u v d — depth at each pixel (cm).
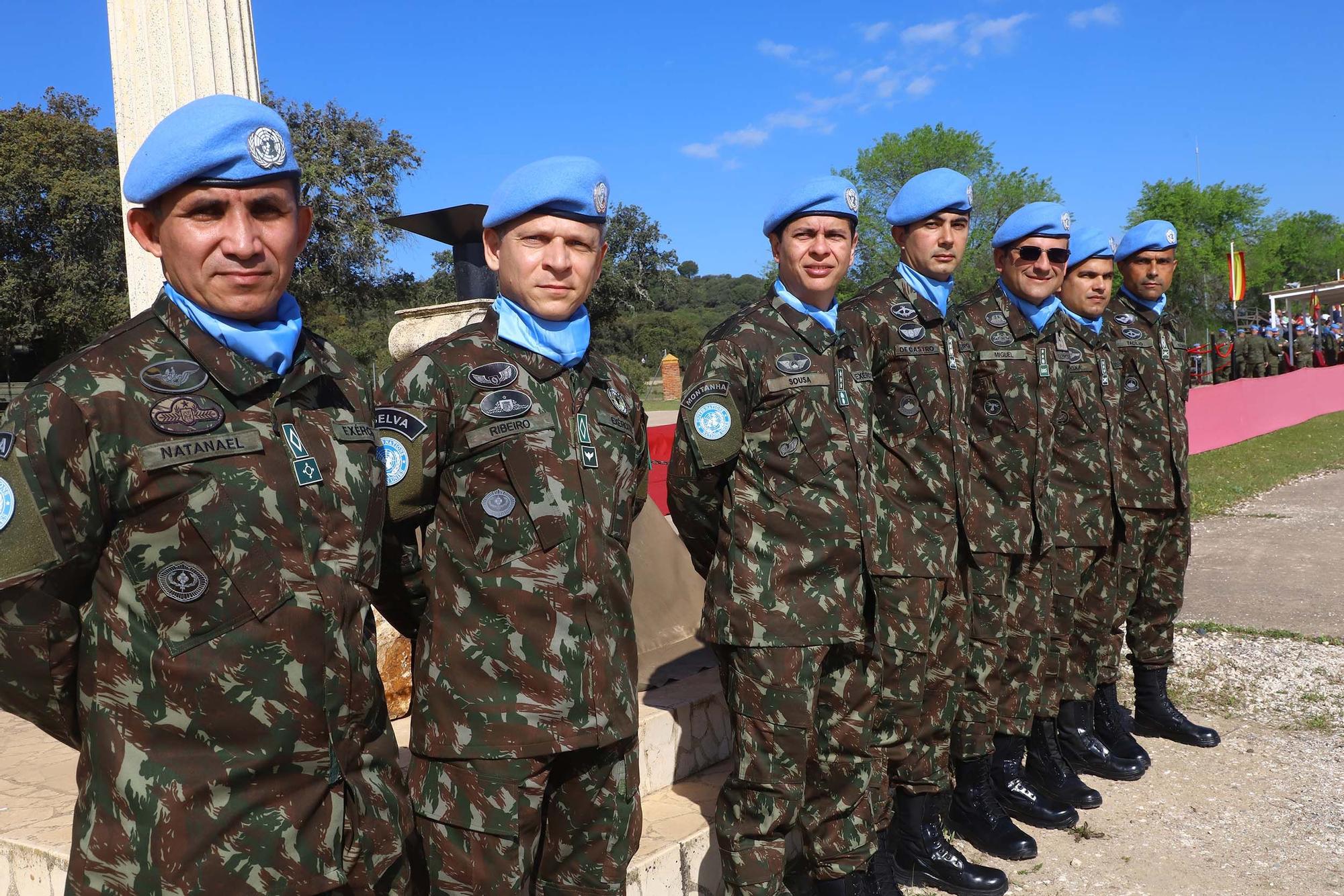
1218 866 362
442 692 213
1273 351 2450
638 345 6538
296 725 159
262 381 163
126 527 152
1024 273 392
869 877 321
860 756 296
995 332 383
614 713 218
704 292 10500
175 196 159
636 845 230
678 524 302
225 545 155
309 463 167
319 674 162
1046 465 386
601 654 217
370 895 169
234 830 154
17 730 365
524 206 221
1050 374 391
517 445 214
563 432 220
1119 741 458
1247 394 1731
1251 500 1173
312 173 2923
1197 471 1378
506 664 210
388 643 338
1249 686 552
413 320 459
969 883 340
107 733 152
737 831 281
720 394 276
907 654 325
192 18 428
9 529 141
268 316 171
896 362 337
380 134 3145
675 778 362
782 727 273
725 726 386
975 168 4619
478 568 213
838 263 295
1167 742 486
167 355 159
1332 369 2123
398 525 215
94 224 3159
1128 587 464
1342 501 1120
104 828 151
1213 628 651
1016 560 388
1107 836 388
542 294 225
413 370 216
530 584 211
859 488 287
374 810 171
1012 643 393
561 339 227
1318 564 816
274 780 158
